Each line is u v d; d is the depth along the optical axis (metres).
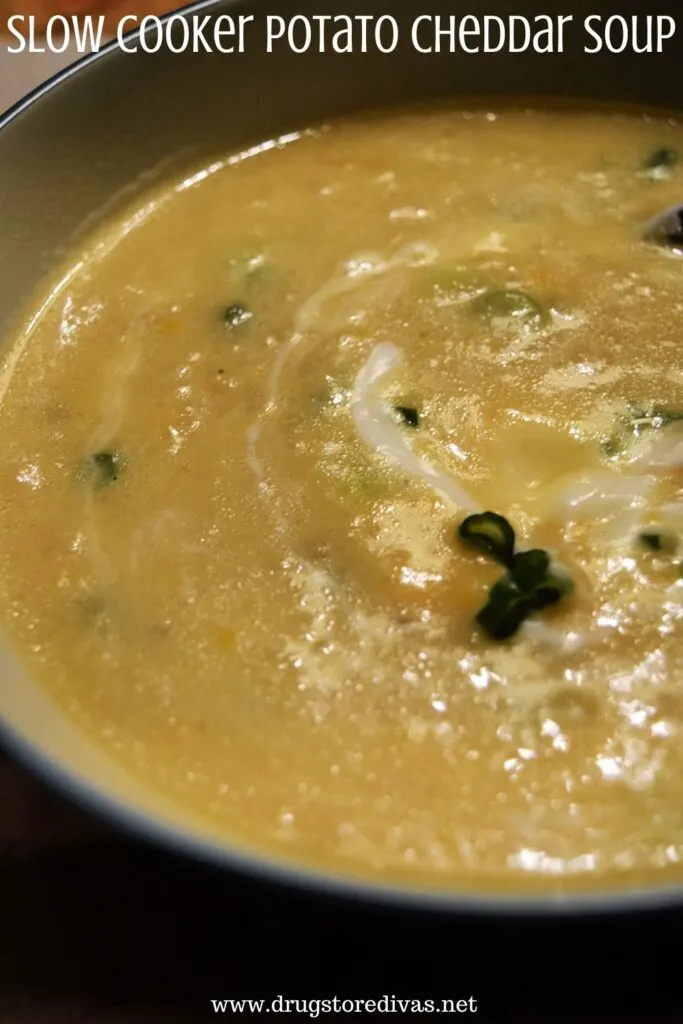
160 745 0.22
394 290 0.28
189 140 0.30
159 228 0.29
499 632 0.23
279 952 0.21
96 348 0.27
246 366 0.27
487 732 0.22
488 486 0.25
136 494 0.25
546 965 0.20
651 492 0.24
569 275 0.28
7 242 0.27
